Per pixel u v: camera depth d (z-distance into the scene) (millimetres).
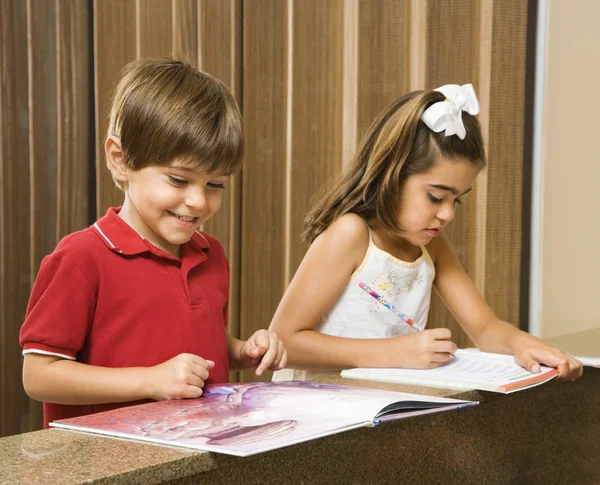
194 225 911
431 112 1083
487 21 1770
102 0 2230
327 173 1975
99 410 919
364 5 1887
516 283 1815
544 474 982
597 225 1771
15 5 2395
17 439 581
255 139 2066
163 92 888
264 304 2082
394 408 670
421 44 1835
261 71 2055
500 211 1799
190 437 571
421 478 772
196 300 980
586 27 1769
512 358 1080
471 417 848
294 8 1977
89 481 479
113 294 920
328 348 1087
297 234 2010
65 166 2305
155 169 879
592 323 1793
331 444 655
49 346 867
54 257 900
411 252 1271
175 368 780
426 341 998
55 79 2359
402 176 1114
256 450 527
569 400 1029
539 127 1858
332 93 1962
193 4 2137
